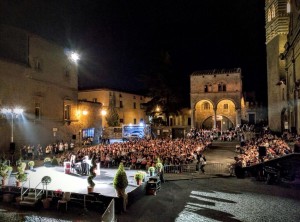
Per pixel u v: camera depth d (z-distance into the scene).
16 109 31.14
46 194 16.34
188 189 19.47
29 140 33.91
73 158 24.58
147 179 19.23
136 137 47.75
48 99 37.47
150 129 52.50
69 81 42.12
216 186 20.33
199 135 45.62
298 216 14.18
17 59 32.94
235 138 44.44
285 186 20.28
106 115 59.31
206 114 55.47
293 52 34.19
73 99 42.88
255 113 64.31
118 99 64.38
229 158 31.34
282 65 43.75
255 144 31.12
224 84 53.06
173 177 23.09
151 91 64.06
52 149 35.56
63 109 40.47
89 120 46.53
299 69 31.61
